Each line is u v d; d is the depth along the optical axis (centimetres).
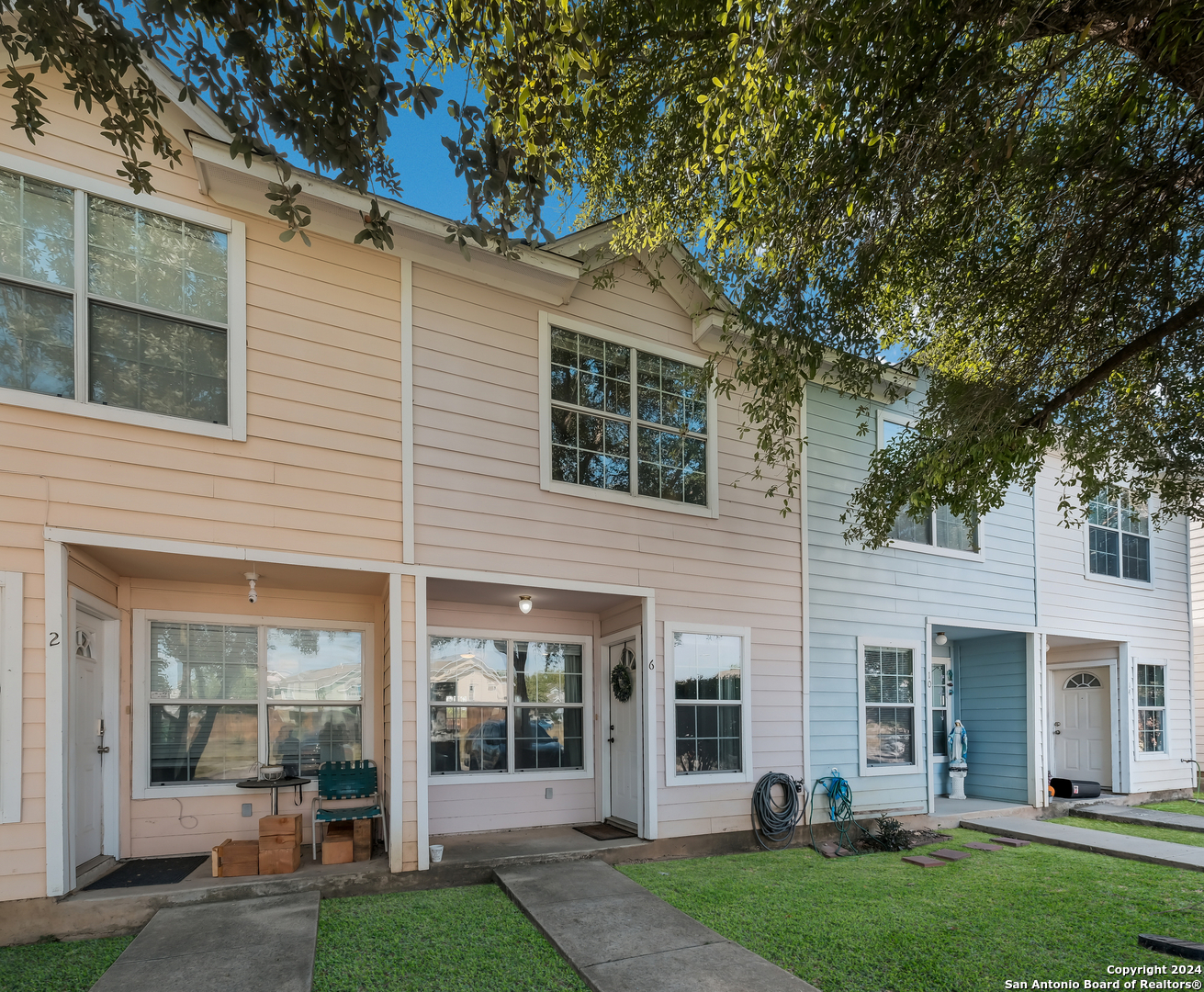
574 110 414
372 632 701
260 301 562
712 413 788
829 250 492
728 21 360
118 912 466
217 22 298
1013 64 412
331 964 410
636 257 756
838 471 877
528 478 663
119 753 578
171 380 527
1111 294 515
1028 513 1062
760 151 422
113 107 522
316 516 561
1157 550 1234
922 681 908
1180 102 419
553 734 773
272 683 657
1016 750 1036
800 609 817
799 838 762
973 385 586
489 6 315
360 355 596
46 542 466
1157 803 1107
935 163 425
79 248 502
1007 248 530
